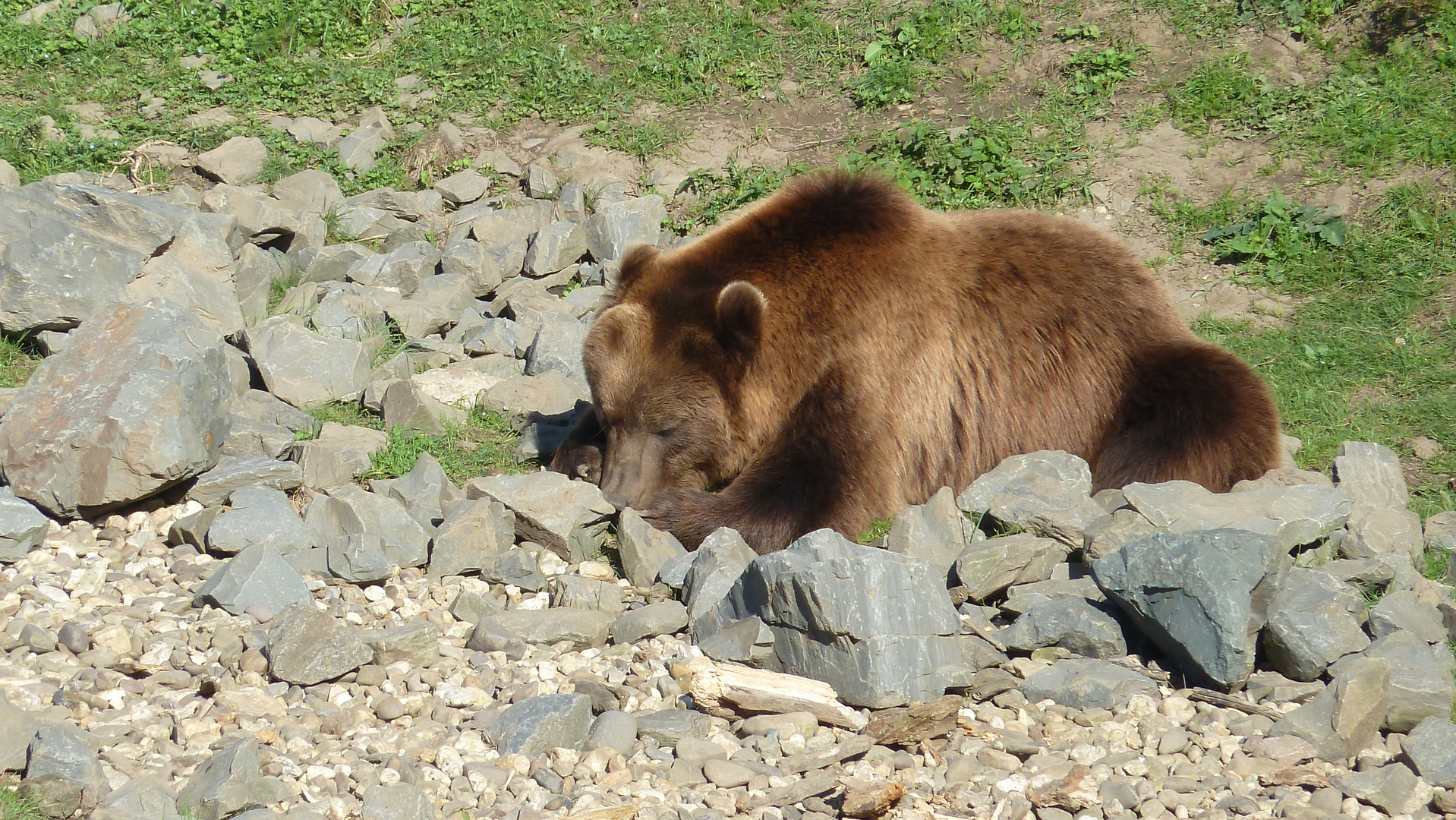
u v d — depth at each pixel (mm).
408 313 14438
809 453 10289
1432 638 8258
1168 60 19266
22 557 9211
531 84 20891
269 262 14648
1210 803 6570
